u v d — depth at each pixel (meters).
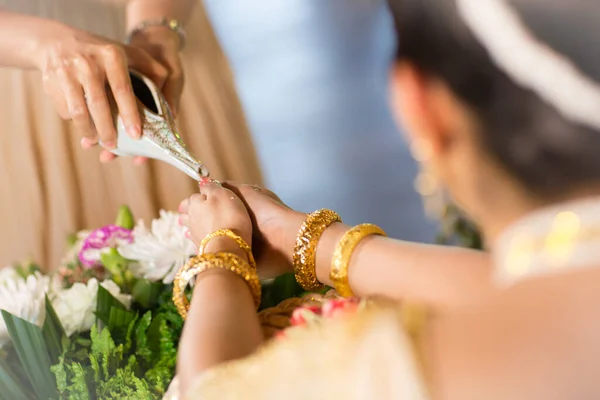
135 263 1.11
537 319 0.51
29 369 0.99
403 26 0.54
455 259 0.84
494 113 0.50
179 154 1.16
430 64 0.52
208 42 1.80
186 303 0.92
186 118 1.73
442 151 0.56
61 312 1.04
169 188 1.69
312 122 3.44
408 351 0.53
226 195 1.07
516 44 0.48
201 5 1.79
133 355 1.01
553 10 0.48
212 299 0.81
